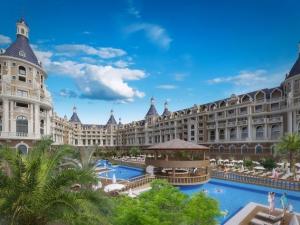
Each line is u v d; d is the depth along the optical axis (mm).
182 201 11570
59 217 9664
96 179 11258
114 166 62500
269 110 59438
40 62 54031
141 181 30625
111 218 10352
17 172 9711
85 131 131375
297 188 26859
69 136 113750
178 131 88438
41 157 11445
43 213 9859
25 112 47562
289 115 53812
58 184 9984
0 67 47562
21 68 48688
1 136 43469
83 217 9383
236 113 66500
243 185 32625
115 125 139250
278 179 29172
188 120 83438
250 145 62094
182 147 33219
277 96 59188
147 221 9422
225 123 69562
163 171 37719
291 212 20047
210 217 11438
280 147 41938
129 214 9898
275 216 18656
